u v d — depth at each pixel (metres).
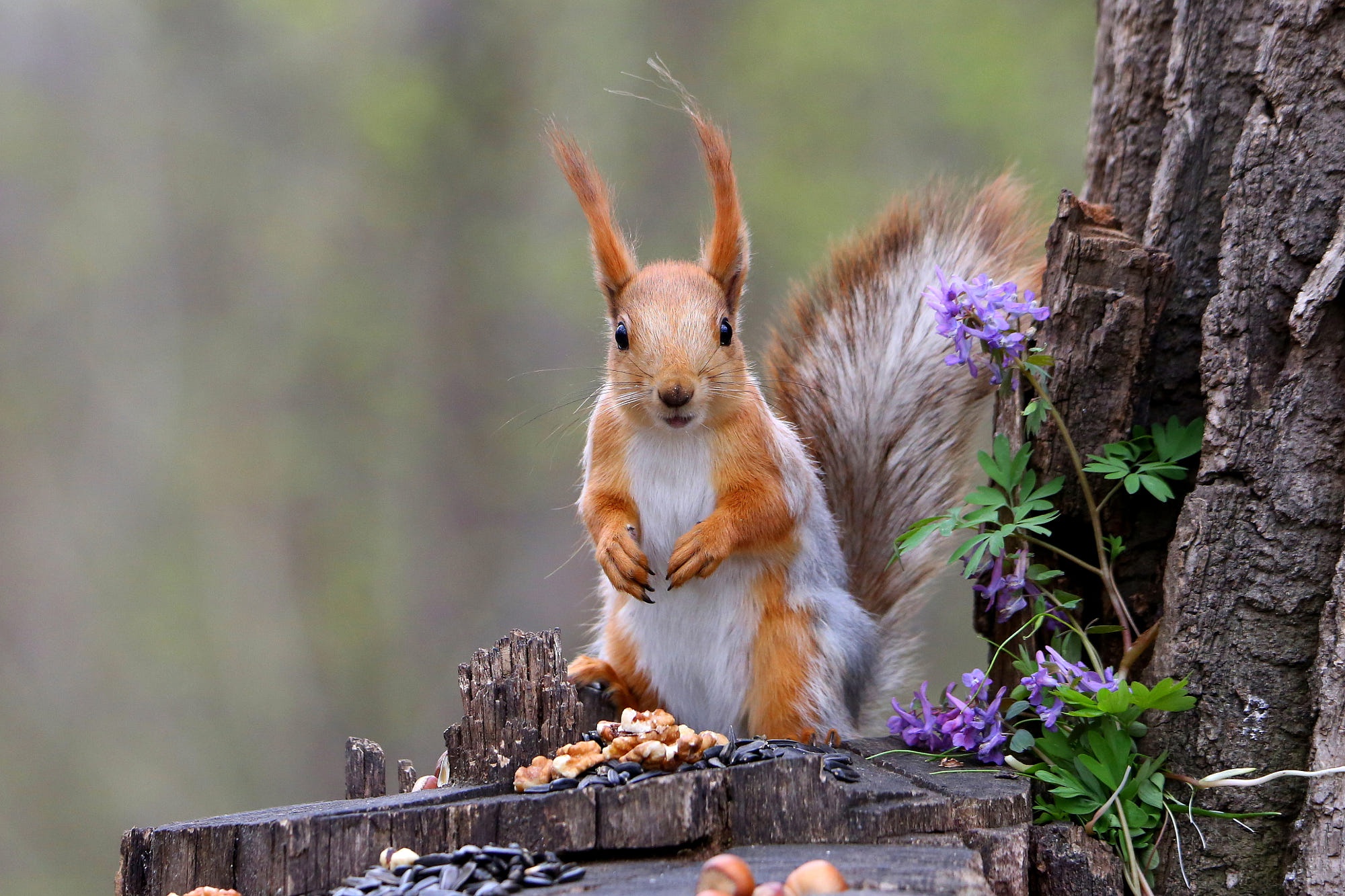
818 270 11.16
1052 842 7.43
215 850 7.07
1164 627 7.93
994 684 8.95
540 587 27.03
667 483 9.13
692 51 28.58
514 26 28.94
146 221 32.16
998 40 27.42
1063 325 8.33
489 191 28.83
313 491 29.70
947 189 10.97
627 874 6.46
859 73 28.03
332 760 27.73
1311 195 7.83
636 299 8.98
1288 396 7.72
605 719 9.45
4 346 32.03
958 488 10.65
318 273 30.45
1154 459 8.41
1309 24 7.93
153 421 31.83
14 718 28.67
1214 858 7.51
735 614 9.27
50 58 32.59
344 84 30.61
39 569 30.55
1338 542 7.54
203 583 29.91
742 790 6.91
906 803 7.03
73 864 27.08
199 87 31.67
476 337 28.42
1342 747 7.16
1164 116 9.33
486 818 6.88
